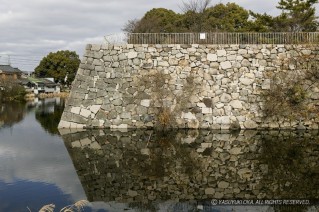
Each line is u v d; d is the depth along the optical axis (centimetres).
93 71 2097
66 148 1552
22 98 5325
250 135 1855
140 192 982
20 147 1575
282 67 2078
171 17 3975
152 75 2080
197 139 1752
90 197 933
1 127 2241
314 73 2055
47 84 7619
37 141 1722
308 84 2055
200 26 3250
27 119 2688
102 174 1155
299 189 1007
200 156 1405
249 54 2098
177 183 1067
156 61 2098
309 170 1202
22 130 2103
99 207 859
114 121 2064
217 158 1370
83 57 2106
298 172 1179
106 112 2070
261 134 1883
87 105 2080
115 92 2078
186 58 2102
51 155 1417
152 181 1087
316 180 1092
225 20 3762
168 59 2102
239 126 2044
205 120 2048
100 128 2062
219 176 1139
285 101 2041
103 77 2091
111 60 2100
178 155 1420
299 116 2033
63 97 6544
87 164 1281
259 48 2098
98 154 1437
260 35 2155
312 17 2897
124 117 2062
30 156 1396
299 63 2077
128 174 1161
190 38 2150
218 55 2105
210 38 2156
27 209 845
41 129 2136
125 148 1548
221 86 2081
